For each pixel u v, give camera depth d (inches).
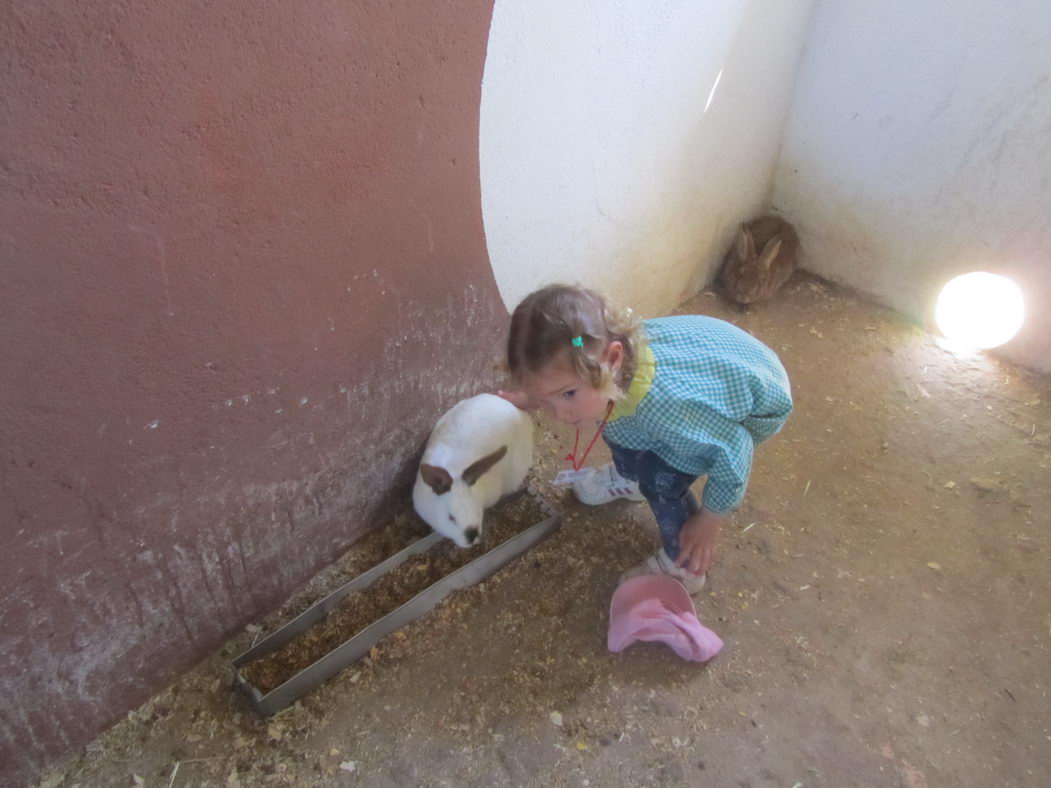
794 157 105.5
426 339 67.0
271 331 52.6
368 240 55.6
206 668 64.7
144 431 48.6
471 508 67.4
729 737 62.2
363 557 73.5
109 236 40.4
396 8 47.3
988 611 71.6
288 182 47.5
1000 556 76.3
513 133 65.2
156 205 41.6
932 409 92.0
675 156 87.6
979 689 66.0
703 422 56.7
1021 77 83.1
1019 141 86.2
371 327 60.5
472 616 69.1
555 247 79.0
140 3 35.8
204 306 47.3
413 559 72.1
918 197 97.0
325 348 57.5
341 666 64.2
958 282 97.2
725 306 106.9
